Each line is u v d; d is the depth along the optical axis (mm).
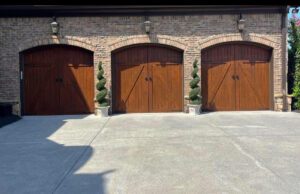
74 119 12250
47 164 6348
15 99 13164
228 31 13297
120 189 4945
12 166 6246
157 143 7922
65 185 5164
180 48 13312
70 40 13148
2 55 13086
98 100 12820
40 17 13086
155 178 5395
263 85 13742
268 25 13375
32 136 9172
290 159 6359
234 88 13703
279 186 4941
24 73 13461
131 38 13203
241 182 5137
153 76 13633
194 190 4848
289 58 13875
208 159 6449
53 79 13531
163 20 13227
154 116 12672
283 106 13500
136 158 6629
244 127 9938
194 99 13000
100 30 13188
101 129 10062
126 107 13625
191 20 13266
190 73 13352
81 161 6512
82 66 13547
